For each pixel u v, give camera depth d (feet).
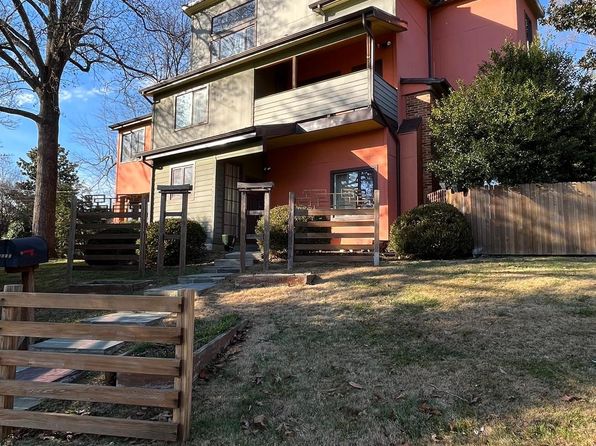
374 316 18.75
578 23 44.96
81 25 46.73
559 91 33.73
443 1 49.55
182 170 49.06
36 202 48.16
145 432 11.13
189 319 11.19
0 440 11.81
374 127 40.29
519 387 12.35
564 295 19.43
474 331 16.29
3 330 12.20
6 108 46.21
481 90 34.42
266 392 13.33
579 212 30.96
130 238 36.50
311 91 41.78
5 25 43.70
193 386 13.79
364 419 11.56
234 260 35.14
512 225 32.94
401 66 43.68
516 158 32.50
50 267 43.06
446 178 36.17
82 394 11.50
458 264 28.35
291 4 51.96
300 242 35.96
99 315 22.67
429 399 12.17
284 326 18.62
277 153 48.60
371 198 40.70
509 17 46.14
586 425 10.41
